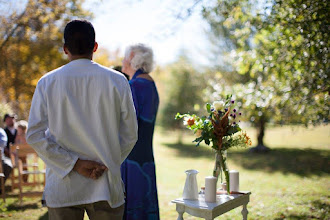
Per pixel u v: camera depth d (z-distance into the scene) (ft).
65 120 5.77
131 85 10.41
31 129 5.59
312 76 16.38
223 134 9.57
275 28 16.29
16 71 39.45
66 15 31.48
